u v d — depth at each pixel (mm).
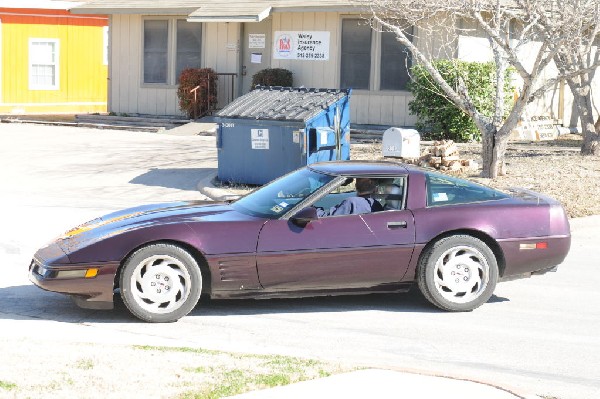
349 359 8102
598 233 14953
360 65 27766
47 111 37812
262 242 9477
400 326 9375
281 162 18484
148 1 31391
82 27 38594
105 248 9188
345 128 18906
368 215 9750
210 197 18297
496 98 18859
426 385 7012
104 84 39562
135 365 7254
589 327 9445
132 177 20984
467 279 9906
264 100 19234
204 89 30031
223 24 30281
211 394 6559
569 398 7133
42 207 17016
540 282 11625
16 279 11242
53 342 8125
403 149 19875
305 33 28594
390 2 20109
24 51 36906
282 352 8305
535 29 20141
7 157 23812
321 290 9742
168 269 9336
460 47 26000
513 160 21328
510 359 8242
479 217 9898
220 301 10398
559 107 29453
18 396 6281
